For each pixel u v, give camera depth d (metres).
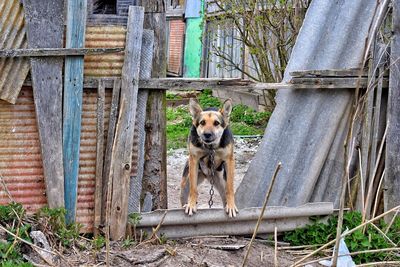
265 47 9.86
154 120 6.00
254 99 12.37
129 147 5.84
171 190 7.83
